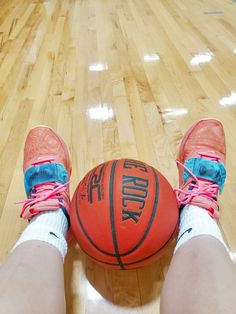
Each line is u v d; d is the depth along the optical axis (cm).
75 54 184
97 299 78
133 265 70
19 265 64
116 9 251
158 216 69
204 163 91
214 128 103
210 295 56
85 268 84
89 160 114
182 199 82
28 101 145
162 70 165
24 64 175
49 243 70
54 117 134
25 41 202
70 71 167
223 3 249
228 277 59
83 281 81
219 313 53
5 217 96
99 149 118
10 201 101
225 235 89
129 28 215
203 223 74
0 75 166
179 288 61
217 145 100
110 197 68
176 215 75
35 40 203
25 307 56
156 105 139
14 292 58
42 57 182
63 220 80
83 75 163
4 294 57
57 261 68
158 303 77
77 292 79
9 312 54
